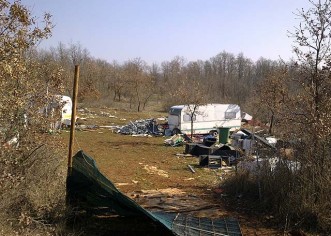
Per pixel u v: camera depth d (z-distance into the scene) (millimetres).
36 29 7633
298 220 8477
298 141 9656
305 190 8648
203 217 8555
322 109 8922
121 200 7340
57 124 10219
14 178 6824
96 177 7234
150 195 10781
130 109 48156
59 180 8602
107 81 57312
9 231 6156
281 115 10141
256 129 25859
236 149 17594
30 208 7254
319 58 9242
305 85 9383
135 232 7523
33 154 8414
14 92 7383
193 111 26969
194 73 68188
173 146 22906
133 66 57875
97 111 41875
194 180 14039
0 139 7113
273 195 9477
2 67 6609
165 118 38594
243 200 10398
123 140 24281
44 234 6523
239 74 73375
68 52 52562
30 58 8750
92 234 7230
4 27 7059
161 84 62875
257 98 27734
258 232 8109
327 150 9000
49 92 8805
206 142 21156
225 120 29719
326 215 8227
